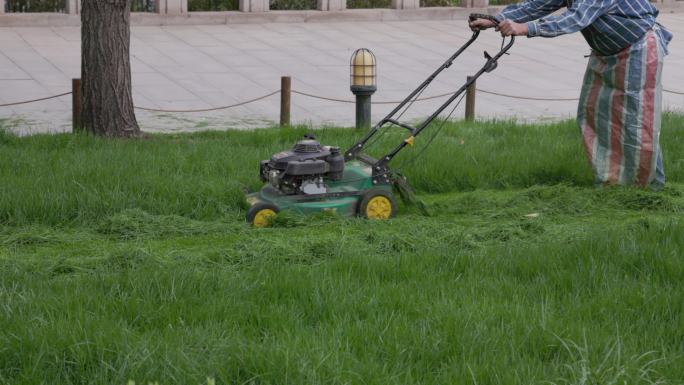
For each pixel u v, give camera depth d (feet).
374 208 54.70
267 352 33.24
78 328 34.65
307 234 51.78
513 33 55.62
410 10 163.12
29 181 57.57
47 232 51.26
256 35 143.64
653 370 32.53
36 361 32.42
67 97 100.83
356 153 57.88
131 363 32.12
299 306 38.86
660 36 59.52
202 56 125.59
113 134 76.64
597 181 61.57
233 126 89.81
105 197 55.47
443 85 111.86
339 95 105.60
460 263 44.42
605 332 35.91
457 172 64.64
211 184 58.13
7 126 87.20
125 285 40.57
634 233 48.88
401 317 37.24
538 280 42.27
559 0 59.93
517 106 101.86
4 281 41.34
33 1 147.84
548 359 34.40
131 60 121.08
